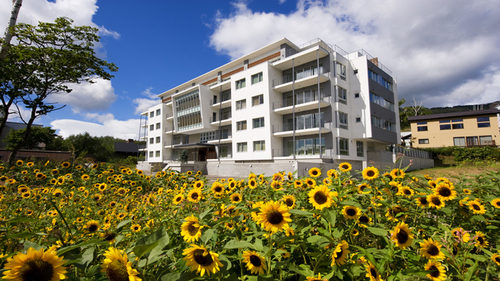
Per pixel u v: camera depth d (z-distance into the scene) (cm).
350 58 2833
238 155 2789
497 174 367
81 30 1548
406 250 166
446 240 160
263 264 133
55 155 2773
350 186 259
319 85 2364
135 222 257
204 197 265
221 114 3384
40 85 1508
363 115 2519
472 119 3744
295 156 2434
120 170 747
